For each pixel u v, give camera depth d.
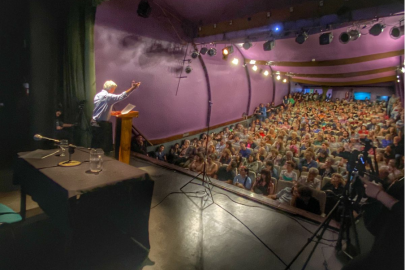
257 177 4.27
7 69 3.58
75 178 1.61
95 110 3.40
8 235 2.00
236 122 10.46
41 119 3.96
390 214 1.08
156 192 3.12
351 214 1.92
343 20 4.32
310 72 11.38
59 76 4.13
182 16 6.75
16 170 2.07
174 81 7.28
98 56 5.27
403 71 8.19
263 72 11.56
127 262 1.81
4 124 3.58
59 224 1.57
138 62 6.12
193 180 3.62
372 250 1.14
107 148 3.48
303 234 2.36
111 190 1.62
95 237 1.64
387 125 8.19
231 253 2.04
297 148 6.15
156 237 2.18
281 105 14.59
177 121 7.69
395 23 5.02
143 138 6.53
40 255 1.81
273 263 1.94
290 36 5.44
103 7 5.16
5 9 3.48
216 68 8.74
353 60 7.98
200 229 2.36
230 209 2.78
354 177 1.87
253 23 5.54
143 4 5.04
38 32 3.80
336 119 9.73
